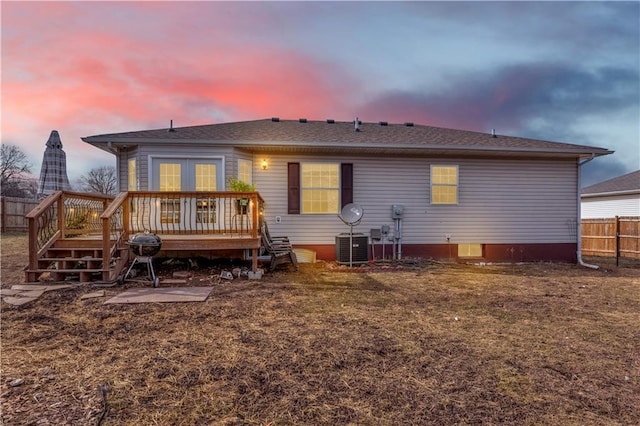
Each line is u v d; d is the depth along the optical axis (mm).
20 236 13352
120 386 2623
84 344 3475
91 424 2137
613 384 2773
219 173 8547
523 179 10078
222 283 6312
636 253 12094
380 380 2781
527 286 6680
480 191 9953
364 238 8938
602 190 16719
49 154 14766
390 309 4875
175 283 6148
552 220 10141
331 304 5078
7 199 15000
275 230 9273
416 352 3357
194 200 8328
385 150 9203
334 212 9562
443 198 9961
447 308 4992
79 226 7625
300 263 9062
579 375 2922
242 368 2955
